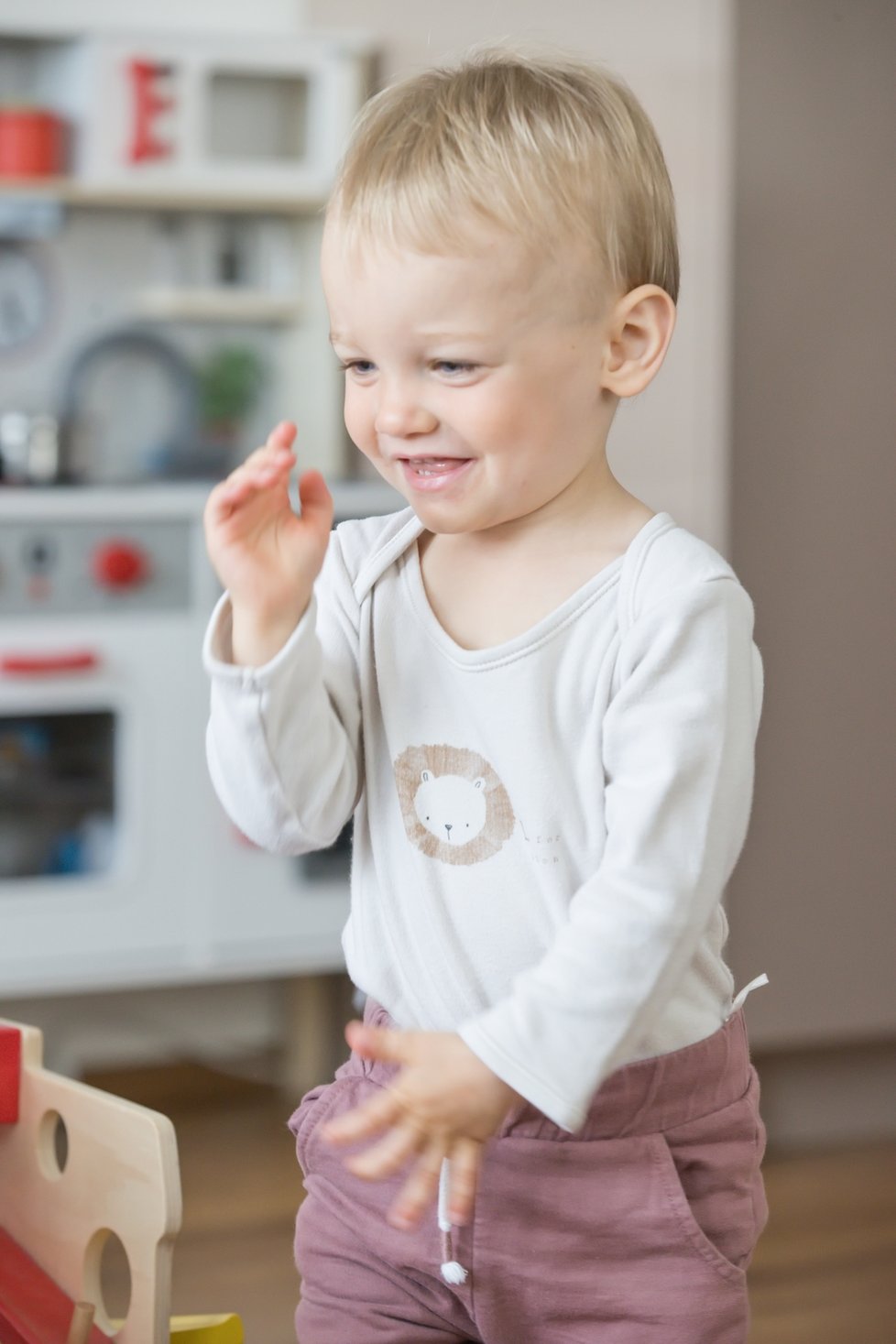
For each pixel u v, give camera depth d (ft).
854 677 8.23
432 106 2.69
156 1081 8.89
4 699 7.92
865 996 8.37
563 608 2.81
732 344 7.93
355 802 3.02
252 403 9.77
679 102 7.82
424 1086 2.41
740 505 8.00
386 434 2.69
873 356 8.13
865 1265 6.67
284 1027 9.37
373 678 3.02
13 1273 3.05
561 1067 2.45
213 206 9.30
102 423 9.55
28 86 9.32
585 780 2.80
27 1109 3.14
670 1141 2.92
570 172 2.64
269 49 8.70
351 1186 3.12
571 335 2.66
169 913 8.29
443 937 2.91
